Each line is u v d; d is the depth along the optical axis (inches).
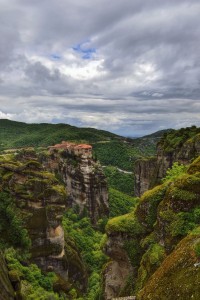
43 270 2223.2
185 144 3272.6
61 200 2326.5
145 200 1393.9
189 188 1139.9
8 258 1808.6
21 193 2290.8
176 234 1077.1
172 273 797.2
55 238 2272.4
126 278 1391.5
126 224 1409.9
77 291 2287.2
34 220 2236.7
